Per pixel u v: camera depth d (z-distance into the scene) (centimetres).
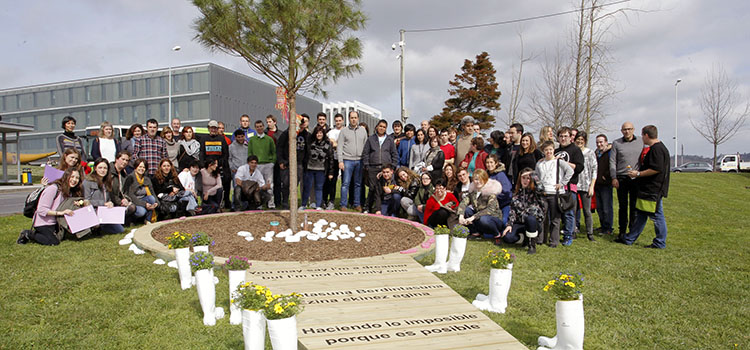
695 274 561
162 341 347
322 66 698
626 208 776
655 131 712
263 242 641
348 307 397
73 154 690
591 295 479
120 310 406
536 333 378
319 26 647
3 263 546
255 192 914
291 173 698
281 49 662
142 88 3575
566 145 747
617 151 794
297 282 464
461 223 737
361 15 694
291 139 696
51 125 3962
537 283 514
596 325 399
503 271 421
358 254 592
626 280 535
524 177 695
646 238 811
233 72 3534
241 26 646
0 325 370
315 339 330
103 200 735
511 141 860
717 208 1266
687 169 4019
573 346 333
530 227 655
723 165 3875
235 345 343
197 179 916
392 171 902
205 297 378
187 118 3381
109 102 3697
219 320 391
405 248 633
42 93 3934
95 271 518
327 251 602
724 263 616
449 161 890
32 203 653
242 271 402
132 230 729
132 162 858
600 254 663
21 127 2103
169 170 848
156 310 407
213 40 666
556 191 703
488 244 717
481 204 742
